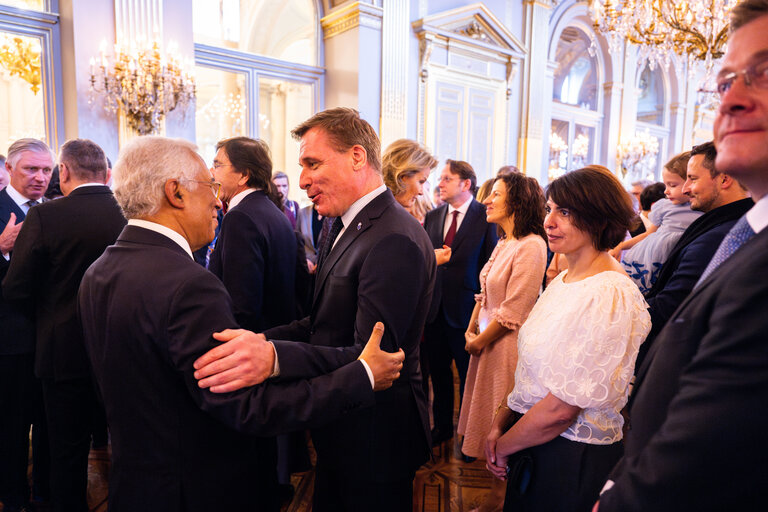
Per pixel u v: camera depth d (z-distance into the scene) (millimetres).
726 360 513
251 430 950
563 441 1115
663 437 565
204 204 1104
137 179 1026
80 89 4578
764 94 561
